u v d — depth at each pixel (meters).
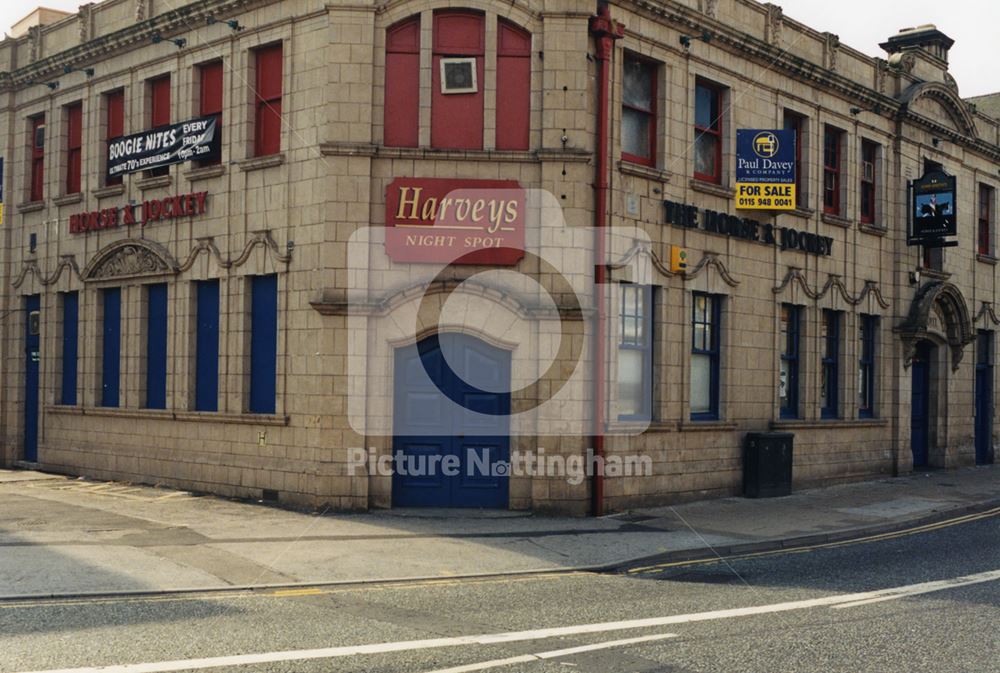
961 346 26.16
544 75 15.71
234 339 17.33
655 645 8.33
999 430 28.55
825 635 8.74
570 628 8.93
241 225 17.30
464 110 15.87
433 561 12.06
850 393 22.22
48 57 21.42
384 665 7.54
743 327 19.31
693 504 17.70
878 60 23.42
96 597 9.91
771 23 20.00
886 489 20.86
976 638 8.67
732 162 19.19
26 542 12.55
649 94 17.88
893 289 23.97
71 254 21.09
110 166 19.77
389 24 15.77
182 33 18.55
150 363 19.28
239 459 17.09
